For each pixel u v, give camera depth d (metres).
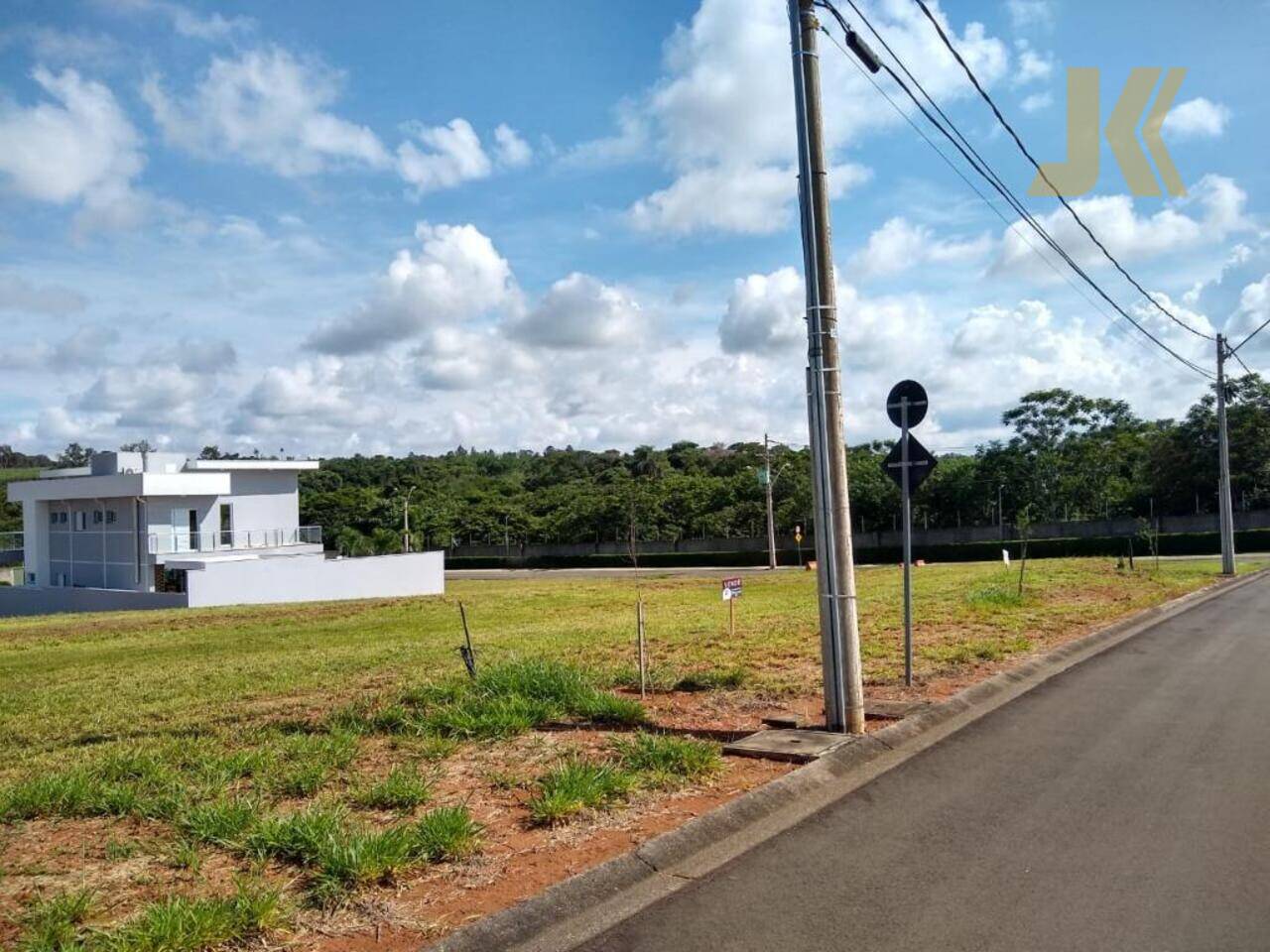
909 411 11.10
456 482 107.81
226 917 4.52
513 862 5.47
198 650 19.67
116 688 13.63
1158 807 6.40
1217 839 5.74
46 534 49.44
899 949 4.40
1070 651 14.28
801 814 6.50
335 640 20.78
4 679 15.64
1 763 8.69
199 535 45.38
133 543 44.59
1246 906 4.75
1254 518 54.44
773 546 58.94
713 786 6.91
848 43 9.38
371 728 9.07
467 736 8.47
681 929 4.70
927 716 9.34
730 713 9.48
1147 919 4.63
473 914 4.77
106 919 4.69
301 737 8.61
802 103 8.65
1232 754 7.80
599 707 9.22
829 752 7.73
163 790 6.87
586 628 20.08
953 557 57.81
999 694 10.84
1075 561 42.50
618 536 78.75
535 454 146.00
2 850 5.77
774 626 18.30
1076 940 4.43
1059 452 62.53
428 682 11.47
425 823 5.71
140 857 5.60
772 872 5.44
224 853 5.64
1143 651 14.36
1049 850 5.64
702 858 5.71
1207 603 22.75
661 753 7.36
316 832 5.54
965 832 6.02
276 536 50.03
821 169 8.62
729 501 76.56
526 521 84.81
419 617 27.14
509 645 16.69
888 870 5.41
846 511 8.54
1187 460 55.56
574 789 6.42
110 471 47.47
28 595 44.69
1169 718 9.32
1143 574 31.45
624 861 5.43
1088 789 6.88
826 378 8.54
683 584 43.22
